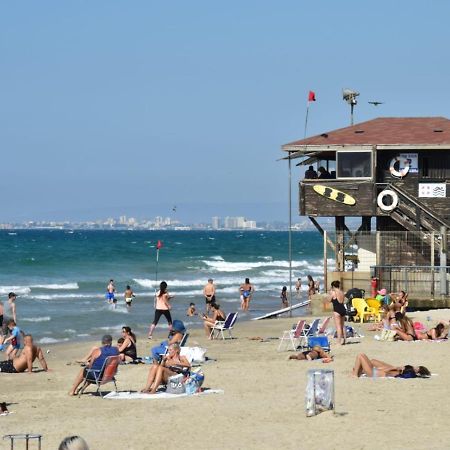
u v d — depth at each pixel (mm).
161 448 21594
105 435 23125
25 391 30781
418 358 35156
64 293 92375
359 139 58875
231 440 22078
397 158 58719
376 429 22578
